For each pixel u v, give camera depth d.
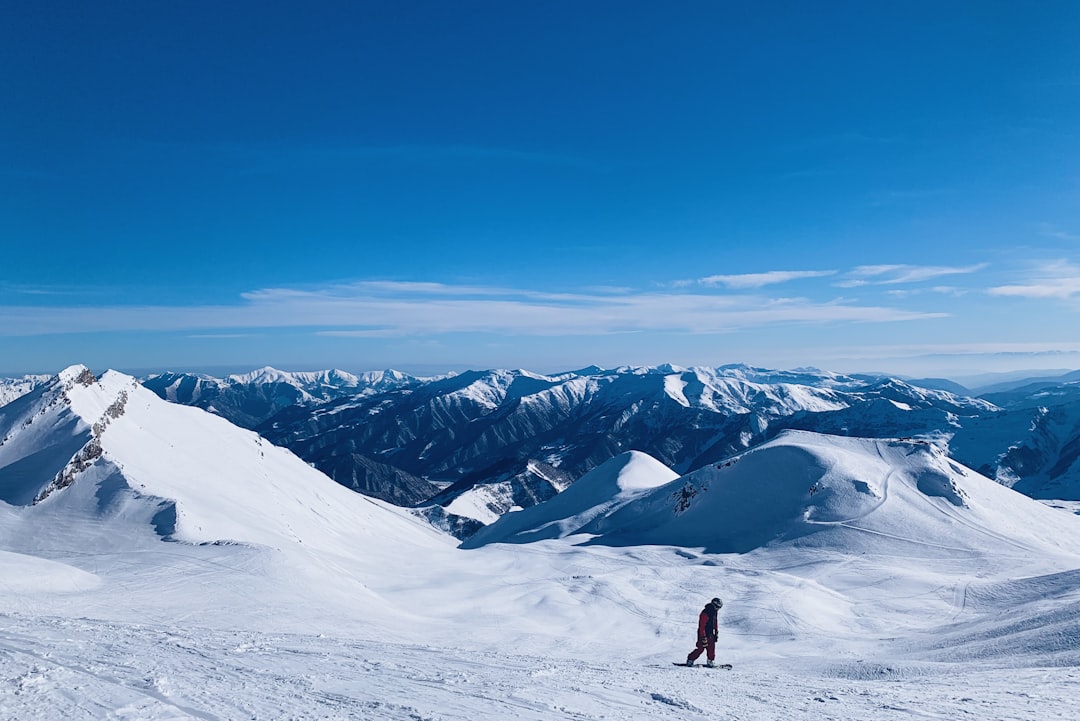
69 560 44.28
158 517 52.06
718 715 10.95
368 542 85.25
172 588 36.78
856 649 31.97
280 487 89.38
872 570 68.19
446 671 14.20
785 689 14.98
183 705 8.88
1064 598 32.84
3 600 28.80
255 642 18.33
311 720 8.45
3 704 8.21
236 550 45.97
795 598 54.06
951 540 80.44
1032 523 91.50
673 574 66.94
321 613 35.06
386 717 8.86
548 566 73.00
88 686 9.48
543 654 28.80
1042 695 13.15
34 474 58.94
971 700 12.73
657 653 33.50
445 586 57.66
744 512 95.50
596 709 10.76
